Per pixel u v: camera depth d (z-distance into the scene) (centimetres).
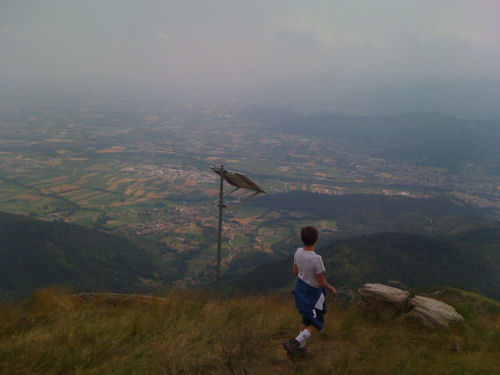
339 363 452
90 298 741
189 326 568
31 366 436
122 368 426
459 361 489
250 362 457
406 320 639
